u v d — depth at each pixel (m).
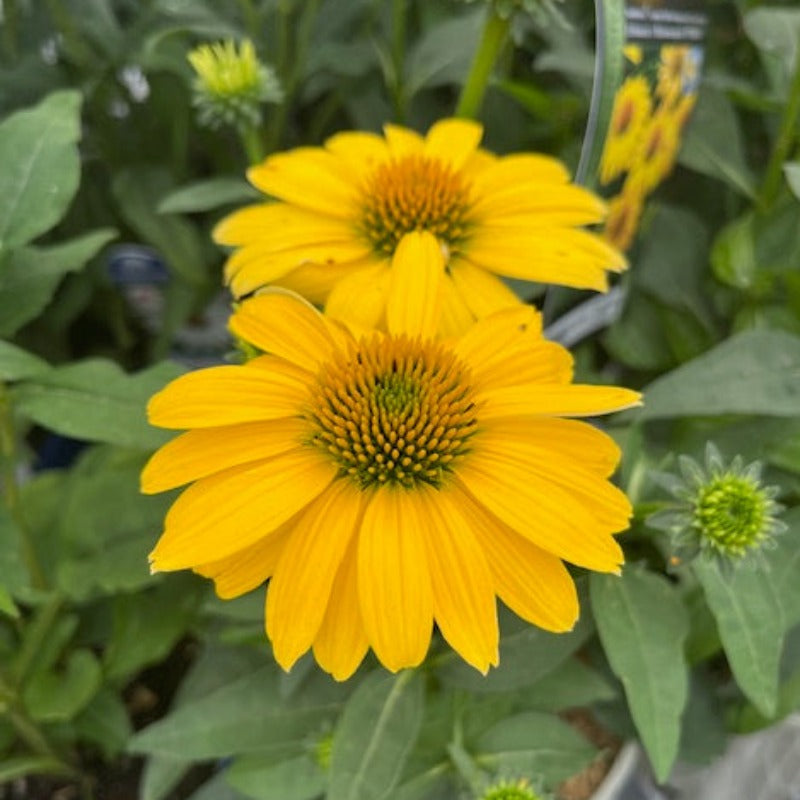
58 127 0.20
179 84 0.31
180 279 0.32
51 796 0.26
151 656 0.24
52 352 0.34
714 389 0.20
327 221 0.21
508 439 0.16
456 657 0.19
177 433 0.19
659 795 0.23
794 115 0.24
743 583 0.17
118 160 0.34
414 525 0.15
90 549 0.23
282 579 0.15
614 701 0.22
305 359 0.17
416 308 0.18
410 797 0.20
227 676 0.22
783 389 0.20
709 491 0.16
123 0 0.33
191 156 0.36
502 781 0.18
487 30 0.22
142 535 0.23
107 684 0.25
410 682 0.19
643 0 0.20
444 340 0.18
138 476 0.23
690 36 0.23
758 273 0.26
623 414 0.21
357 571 0.15
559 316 0.24
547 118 0.29
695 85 0.24
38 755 0.25
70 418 0.19
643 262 0.27
